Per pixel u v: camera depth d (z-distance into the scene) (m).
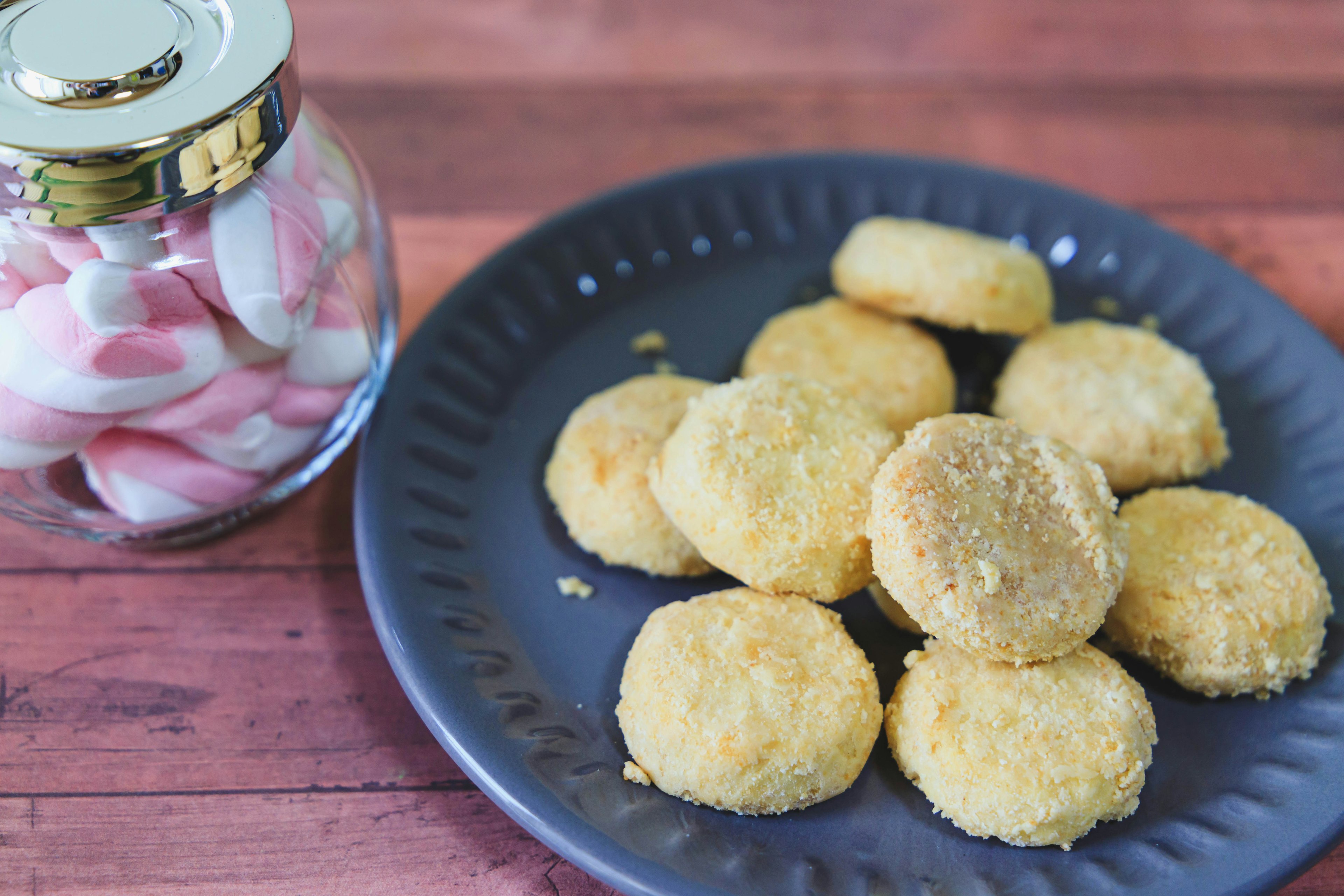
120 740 0.27
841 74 0.40
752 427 0.28
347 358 0.28
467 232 0.35
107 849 0.26
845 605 0.28
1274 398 0.31
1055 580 0.26
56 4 0.25
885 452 0.28
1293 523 0.29
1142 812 0.26
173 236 0.25
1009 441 0.27
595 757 0.26
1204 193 0.37
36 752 0.27
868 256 0.32
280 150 0.26
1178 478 0.30
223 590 0.29
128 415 0.26
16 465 0.26
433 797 0.27
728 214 0.34
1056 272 0.34
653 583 0.29
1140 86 0.40
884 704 0.27
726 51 0.40
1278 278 0.34
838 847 0.25
